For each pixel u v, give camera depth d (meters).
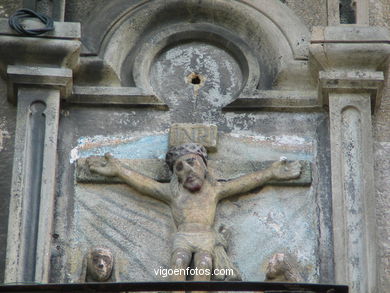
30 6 13.79
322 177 13.28
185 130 13.43
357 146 13.23
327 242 12.98
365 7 14.05
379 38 13.45
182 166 13.04
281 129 13.55
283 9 13.94
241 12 13.90
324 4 14.14
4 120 13.61
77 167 13.30
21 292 11.79
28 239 12.84
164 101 13.70
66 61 13.45
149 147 13.48
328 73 13.38
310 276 12.87
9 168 13.37
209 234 12.88
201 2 13.92
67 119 13.55
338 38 13.44
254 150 13.45
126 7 13.92
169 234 13.06
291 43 13.74
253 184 13.11
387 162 13.44
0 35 13.41
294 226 13.09
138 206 13.18
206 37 13.95
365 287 12.63
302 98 13.55
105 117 13.60
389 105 13.71
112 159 13.27
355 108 13.39
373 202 12.96
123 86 13.68
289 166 13.21
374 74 13.38
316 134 13.51
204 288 11.70
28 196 13.01
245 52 13.82
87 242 13.04
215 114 13.65
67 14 14.01
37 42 13.40
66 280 12.86
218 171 13.30
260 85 13.70
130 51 13.87
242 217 13.12
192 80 13.84
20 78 13.37
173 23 14.02
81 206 13.18
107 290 11.77
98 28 13.80
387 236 13.08
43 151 13.19
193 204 12.97
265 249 13.00
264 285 11.67
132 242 13.04
